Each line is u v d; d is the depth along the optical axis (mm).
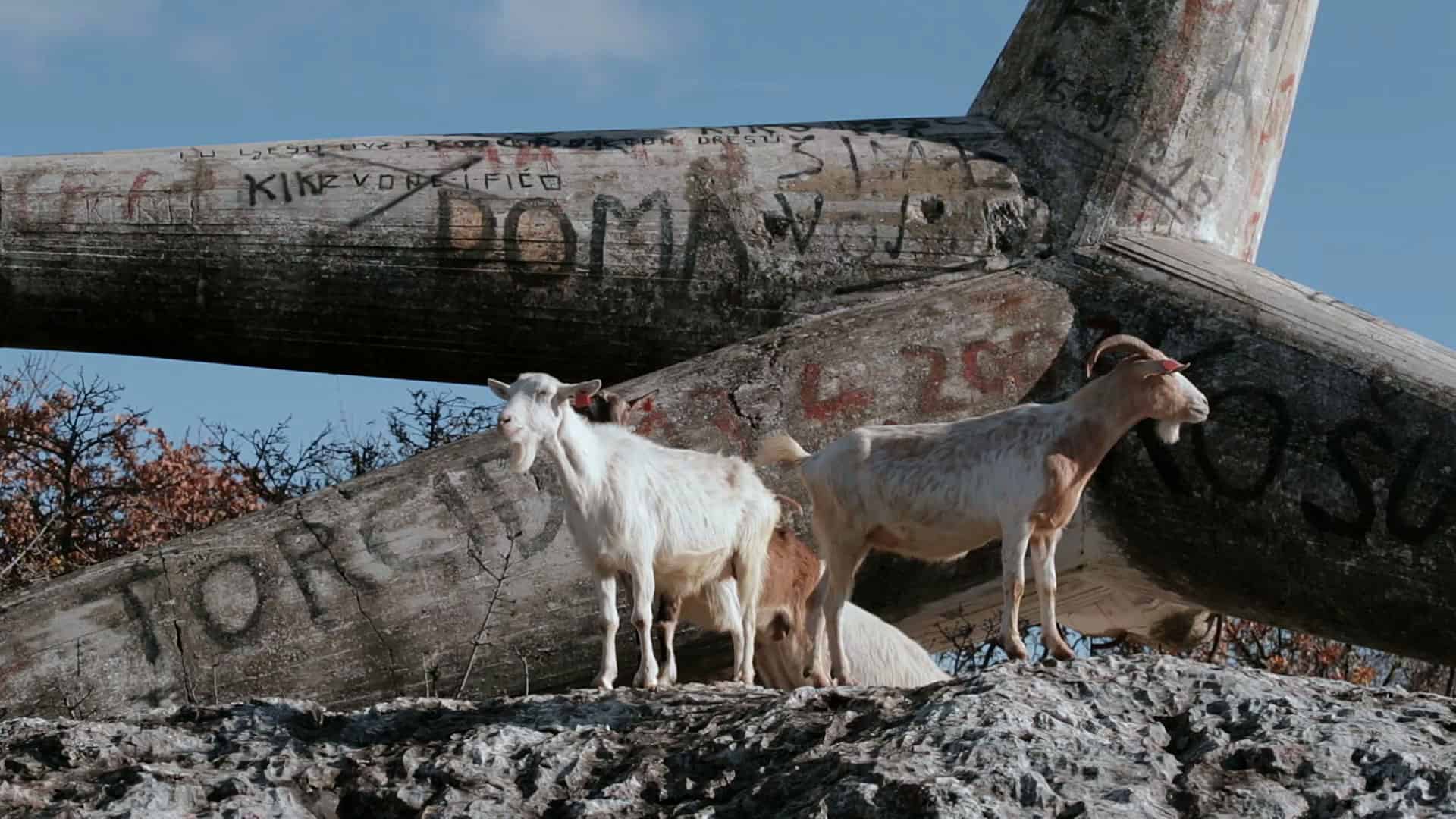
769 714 7871
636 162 16891
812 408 15008
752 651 10914
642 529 10328
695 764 7535
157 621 13305
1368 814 6805
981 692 7746
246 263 16125
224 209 16156
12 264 15875
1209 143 17562
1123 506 15133
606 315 16422
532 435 10023
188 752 8141
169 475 19953
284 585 13562
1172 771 7129
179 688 13156
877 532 10203
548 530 13953
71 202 16031
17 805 7492
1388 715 7594
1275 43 18156
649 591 10320
